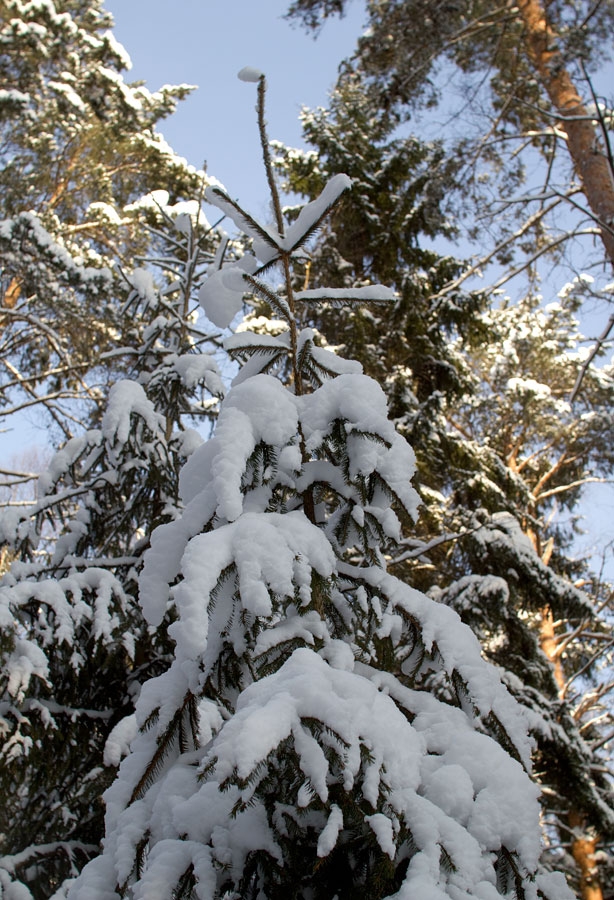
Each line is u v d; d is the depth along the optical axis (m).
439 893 1.52
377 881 1.66
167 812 1.89
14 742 3.94
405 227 9.96
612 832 7.36
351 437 2.29
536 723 6.67
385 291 2.65
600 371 11.95
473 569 8.23
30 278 8.28
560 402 12.31
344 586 2.36
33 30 10.16
